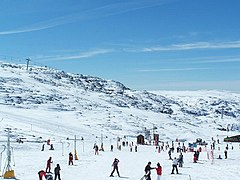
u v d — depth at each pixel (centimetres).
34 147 5697
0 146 5209
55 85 19075
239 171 3959
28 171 3309
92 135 8831
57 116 11388
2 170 3384
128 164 4344
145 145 8631
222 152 7275
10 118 8619
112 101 18562
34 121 9069
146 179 2819
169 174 3553
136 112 16300
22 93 14388
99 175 3297
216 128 18850
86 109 13800
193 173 3688
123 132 10562
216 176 3506
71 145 6625
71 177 3109
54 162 4138
